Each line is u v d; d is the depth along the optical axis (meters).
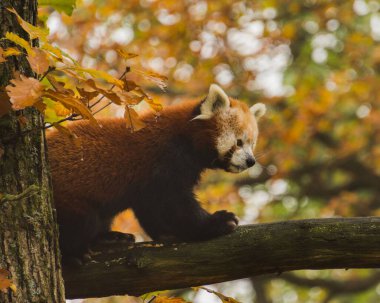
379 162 24.34
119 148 9.89
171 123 10.64
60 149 9.51
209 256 7.96
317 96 23.48
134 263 7.96
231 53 21.28
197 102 11.44
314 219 7.96
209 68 21.31
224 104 11.34
